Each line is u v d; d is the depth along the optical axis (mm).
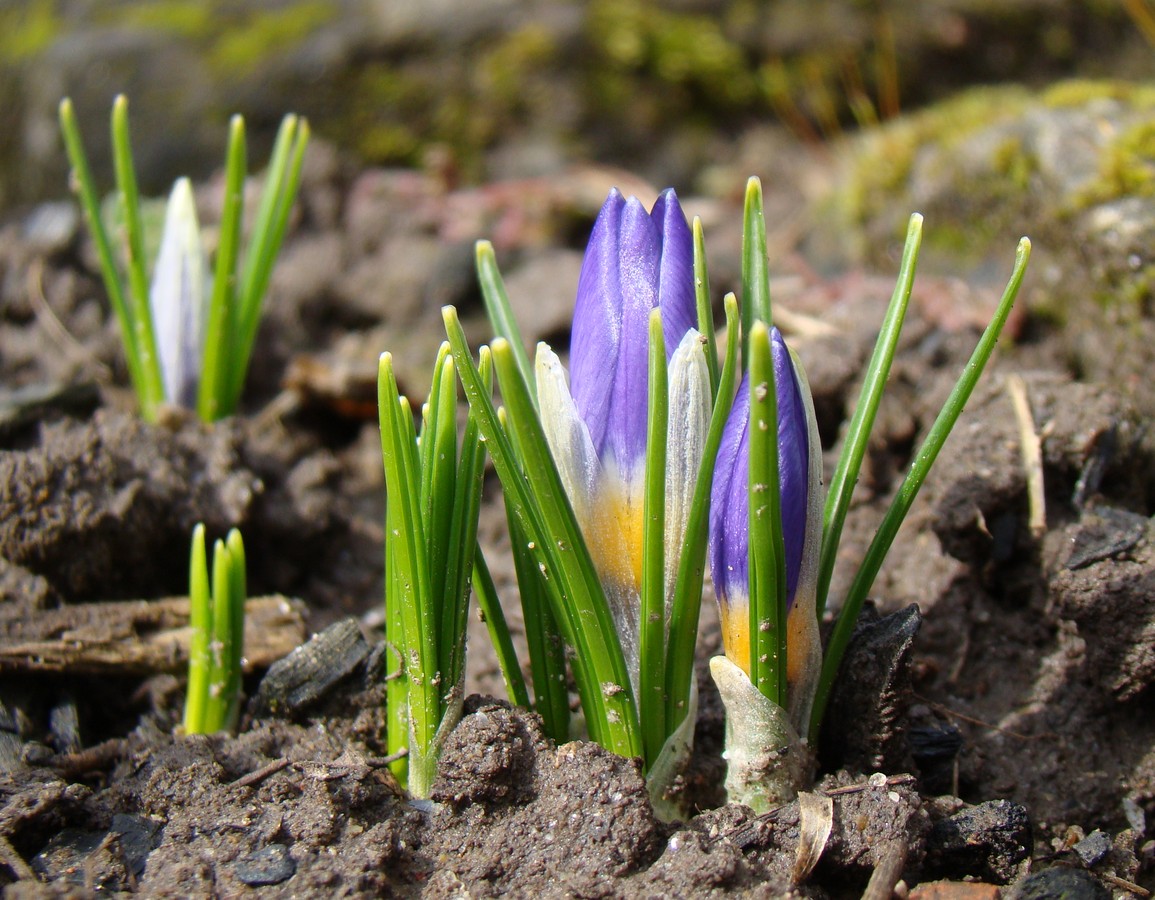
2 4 533
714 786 298
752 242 288
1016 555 325
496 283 297
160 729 309
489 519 364
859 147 466
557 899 269
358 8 494
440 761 280
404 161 488
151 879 272
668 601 278
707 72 503
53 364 392
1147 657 301
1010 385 337
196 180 478
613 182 480
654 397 264
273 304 413
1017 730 309
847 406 355
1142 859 292
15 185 509
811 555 273
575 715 300
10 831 277
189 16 501
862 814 276
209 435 356
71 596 330
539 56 492
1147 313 362
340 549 361
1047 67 520
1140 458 335
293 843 276
